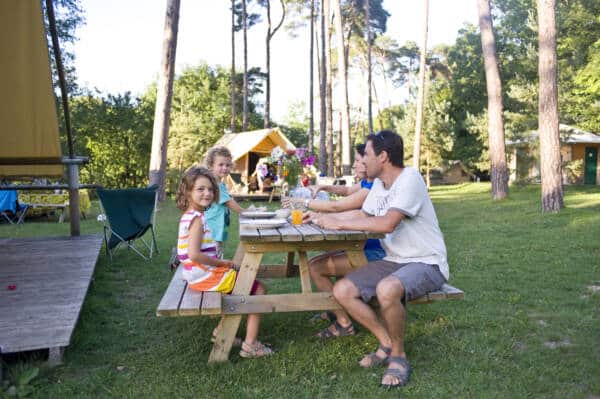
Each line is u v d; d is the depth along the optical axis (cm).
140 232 611
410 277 273
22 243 591
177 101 3262
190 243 288
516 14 2245
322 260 346
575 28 1869
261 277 407
